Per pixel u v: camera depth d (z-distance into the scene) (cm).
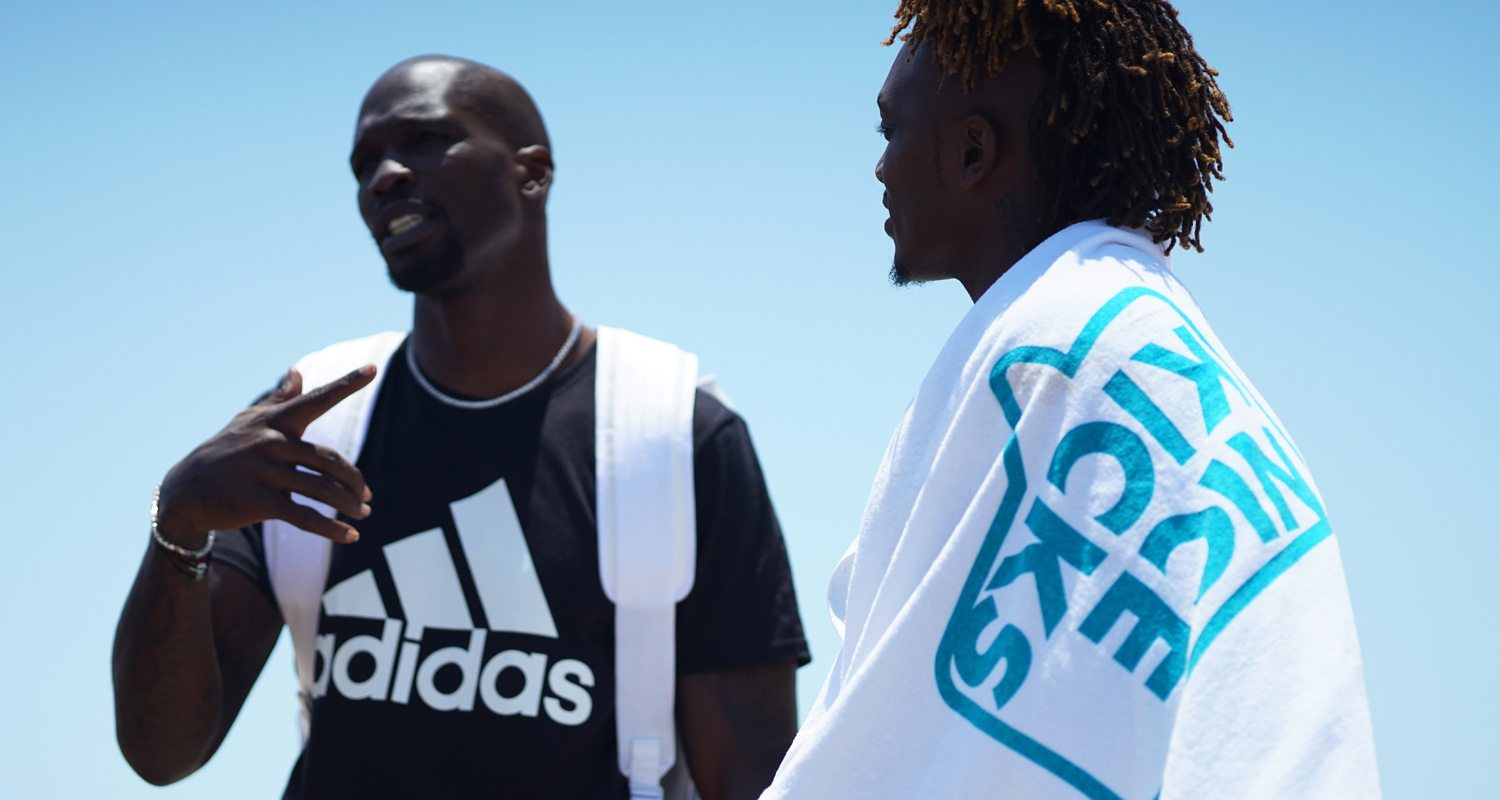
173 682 346
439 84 373
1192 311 198
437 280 364
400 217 364
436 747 343
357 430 372
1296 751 161
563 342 378
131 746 356
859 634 201
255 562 366
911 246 225
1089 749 170
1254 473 176
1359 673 167
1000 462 185
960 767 177
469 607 351
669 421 365
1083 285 193
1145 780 167
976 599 183
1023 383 189
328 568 361
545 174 381
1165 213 213
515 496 358
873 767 182
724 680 357
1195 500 175
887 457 206
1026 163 214
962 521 185
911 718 182
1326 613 169
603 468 359
